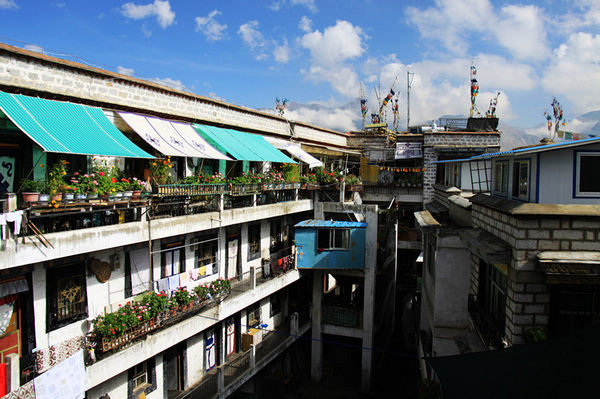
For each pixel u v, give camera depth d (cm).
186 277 1652
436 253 1404
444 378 698
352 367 2519
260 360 1855
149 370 1482
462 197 1730
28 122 991
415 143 3116
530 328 923
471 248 1089
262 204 2019
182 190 1379
